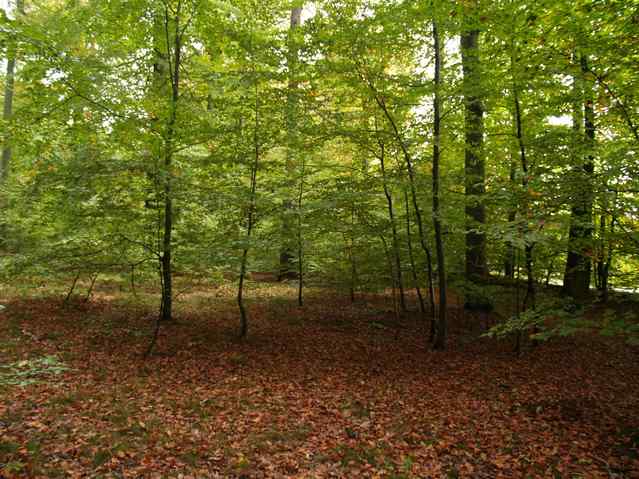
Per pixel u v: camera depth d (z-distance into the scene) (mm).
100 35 10703
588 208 6492
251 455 5215
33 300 12422
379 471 4992
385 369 8867
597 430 6047
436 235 10086
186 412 6383
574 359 9430
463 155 12336
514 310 12617
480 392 7633
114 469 4656
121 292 15211
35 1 13680
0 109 20719
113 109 9703
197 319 12273
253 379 8047
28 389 6590
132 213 9414
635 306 6723
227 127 10141
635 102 6570
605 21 6227
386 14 8539
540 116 8688
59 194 9070
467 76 8883
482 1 7480
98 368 7953
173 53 11531
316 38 9117
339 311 14562
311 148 10781
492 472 5031
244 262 10281
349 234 12430
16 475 4281
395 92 9859
